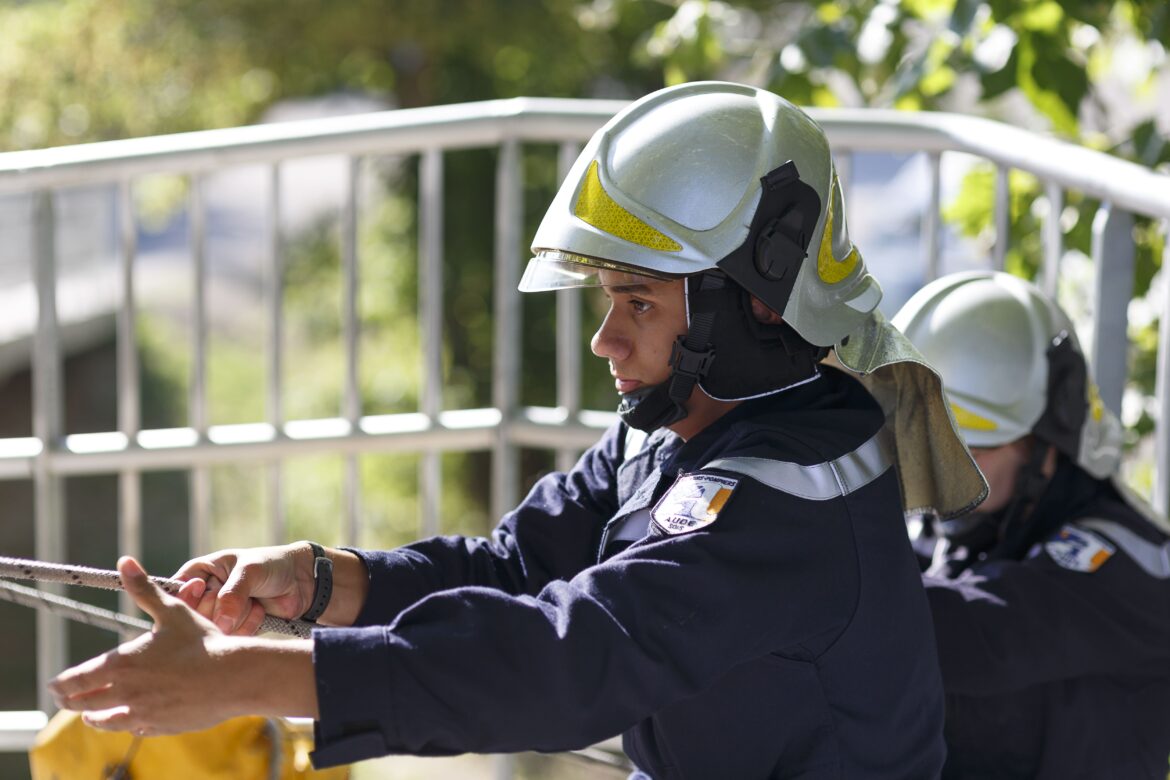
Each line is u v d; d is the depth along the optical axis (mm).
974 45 4195
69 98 12500
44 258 3322
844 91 4867
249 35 12078
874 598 1766
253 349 17641
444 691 1534
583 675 1579
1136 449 3943
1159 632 2270
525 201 11836
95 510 12211
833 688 1773
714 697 1799
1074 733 2285
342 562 2035
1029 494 2402
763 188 1758
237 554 1982
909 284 9383
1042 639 2205
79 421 14945
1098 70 4703
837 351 1846
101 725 1515
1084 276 4035
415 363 12273
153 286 20547
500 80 12758
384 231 12641
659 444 2023
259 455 3434
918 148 3355
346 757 1521
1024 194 4152
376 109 15914
